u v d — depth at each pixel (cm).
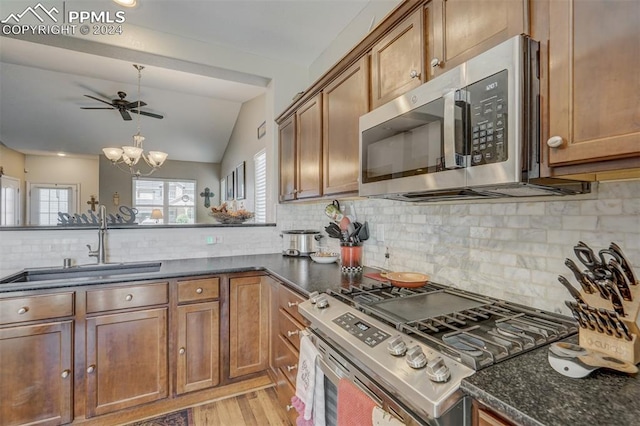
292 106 250
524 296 120
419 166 114
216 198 797
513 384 70
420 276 158
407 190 121
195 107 556
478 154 92
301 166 239
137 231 242
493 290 132
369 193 144
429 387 75
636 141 65
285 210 298
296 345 167
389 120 131
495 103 88
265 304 227
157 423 188
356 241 205
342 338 108
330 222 247
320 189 207
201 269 213
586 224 102
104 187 695
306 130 230
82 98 501
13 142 621
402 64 137
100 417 185
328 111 198
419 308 121
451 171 101
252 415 196
